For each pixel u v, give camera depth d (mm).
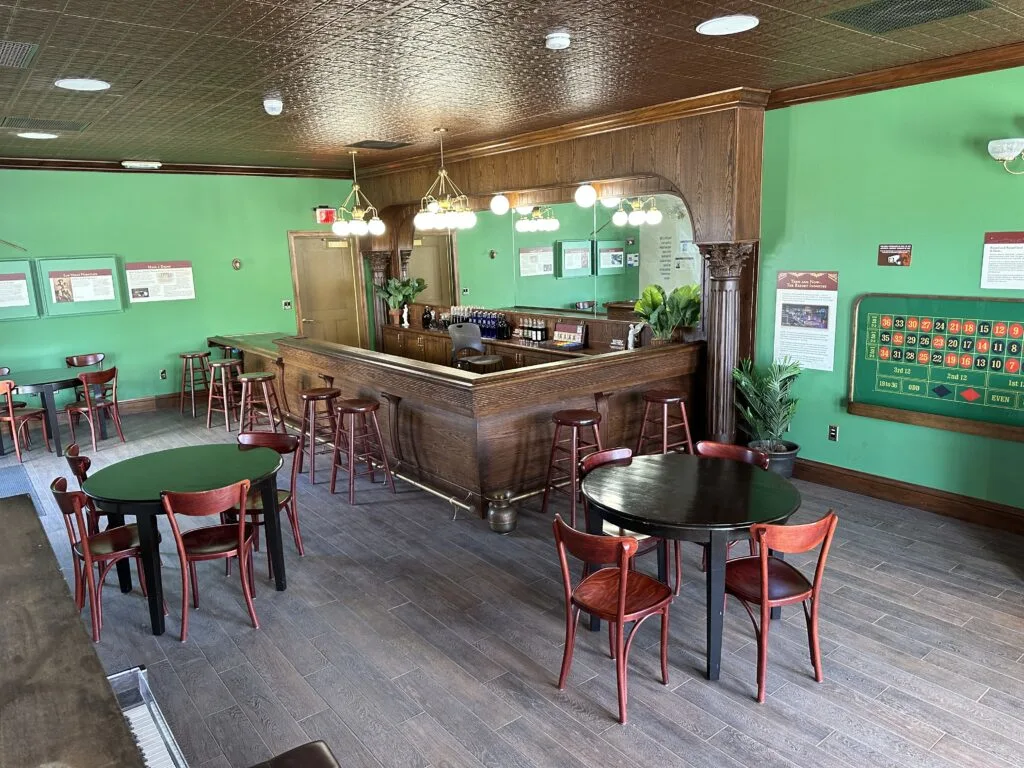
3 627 1633
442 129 5793
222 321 8195
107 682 1435
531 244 9133
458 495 4828
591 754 2486
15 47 3168
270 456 3766
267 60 3533
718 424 5227
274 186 8289
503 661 3057
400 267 8922
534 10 2908
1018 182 3842
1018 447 4066
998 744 2482
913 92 4176
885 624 3244
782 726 2598
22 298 7004
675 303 5484
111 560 3295
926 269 4289
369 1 2738
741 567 2973
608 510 2859
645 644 3150
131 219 7488
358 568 3969
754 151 4777
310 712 2758
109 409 7215
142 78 3811
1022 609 3346
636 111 5082
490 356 7250
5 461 6113
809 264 4852
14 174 6816
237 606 3578
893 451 4621
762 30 3297
